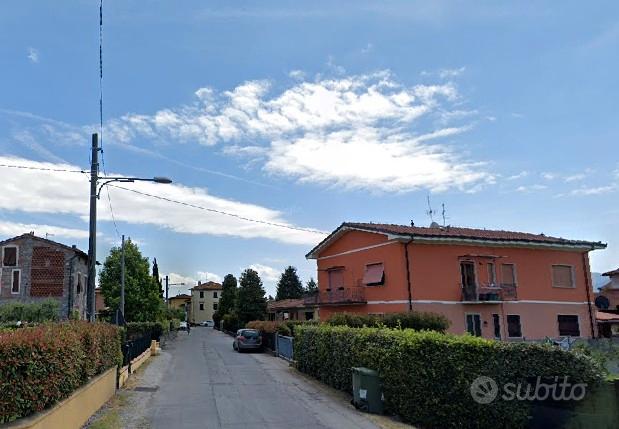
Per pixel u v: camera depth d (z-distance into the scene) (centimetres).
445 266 3083
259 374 2155
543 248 3447
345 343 1658
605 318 3694
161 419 1203
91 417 1175
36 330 852
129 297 5203
